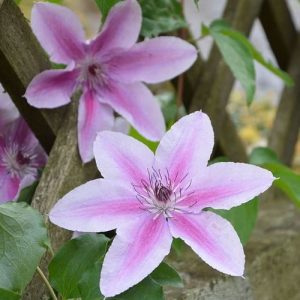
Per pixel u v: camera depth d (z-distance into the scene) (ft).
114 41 1.90
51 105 1.85
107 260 1.49
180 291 2.05
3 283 1.49
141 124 1.92
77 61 1.89
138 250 1.51
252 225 2.02
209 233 1.53
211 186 1.59
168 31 2.21
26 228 1.53
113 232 1.97
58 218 1.53
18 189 1.92
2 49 1.77
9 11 1.80
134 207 1.58
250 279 2.25
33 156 1.98
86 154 1.88
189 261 2.24
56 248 1.76
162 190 1.58
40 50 1.87
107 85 1.93
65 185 1.85
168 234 1.55
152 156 1.64
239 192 1.55
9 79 1.83
